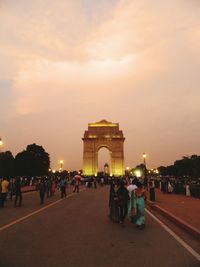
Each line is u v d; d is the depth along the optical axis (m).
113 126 116.88
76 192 49.53
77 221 17.81
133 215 15.91
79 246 11.55
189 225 15.00
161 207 24.30
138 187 16.05
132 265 9.22
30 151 117.75
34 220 17.97
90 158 113.62
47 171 124.06
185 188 41.97
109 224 16.89
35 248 11.13
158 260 9.77
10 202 31.20
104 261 9.61
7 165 103.50
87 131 116.88
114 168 112.19
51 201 32.25
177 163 153.50
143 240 12.73
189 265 9.24
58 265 9.12
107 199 34.91
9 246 11.37
